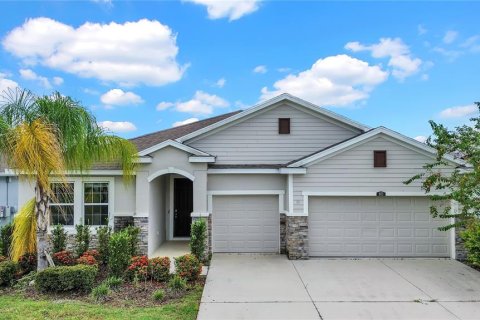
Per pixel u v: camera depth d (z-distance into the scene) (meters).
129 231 12.12
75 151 10.01
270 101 14.72
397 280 10.30
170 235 16.62
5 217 16.58
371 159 12.98
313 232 13.26
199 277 10.50
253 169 13.80
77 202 13.74
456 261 12.55
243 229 14.08
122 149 11.24
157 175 13.27
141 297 8.68
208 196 13.95
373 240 13.19
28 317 7.16
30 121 9.33
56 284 8.80
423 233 13.14
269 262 12.47
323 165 13.07
